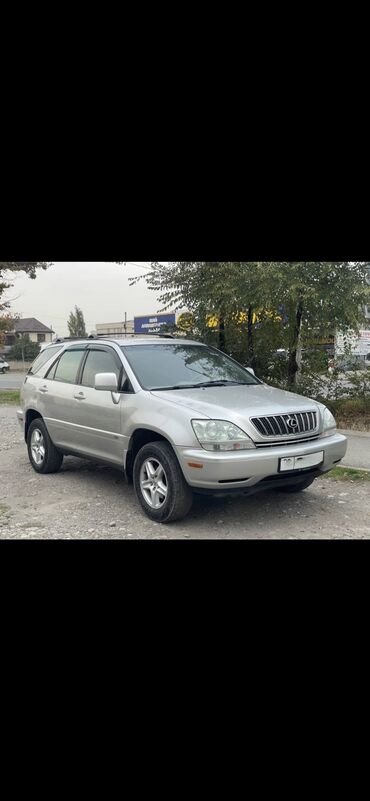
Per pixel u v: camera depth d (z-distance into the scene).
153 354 7.13
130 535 5.59
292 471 5.73
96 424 6.92
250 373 7.56
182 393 6.24
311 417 6.10
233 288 11.76
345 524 5.93
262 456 5.49
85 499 6.89
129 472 6.48
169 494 5.77
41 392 8.10
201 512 6.34
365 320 11.85
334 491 7.20
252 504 6.65
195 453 5.48
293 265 11.23
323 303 11.48
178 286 13.30
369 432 10.68
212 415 5.58
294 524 5.93
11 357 70.62
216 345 13.52
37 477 8.06
